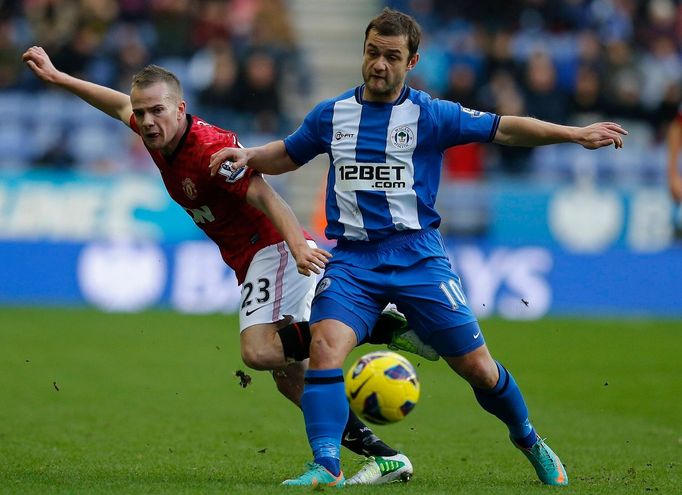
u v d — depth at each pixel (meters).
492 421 32.47
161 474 22.62
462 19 76.44
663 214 63.12
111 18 71.88
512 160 69.06
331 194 21.45
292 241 21.02
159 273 60.84
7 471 22.66
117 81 69.62
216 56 67.94
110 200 61.31
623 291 62.50
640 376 41.78
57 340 49.00
